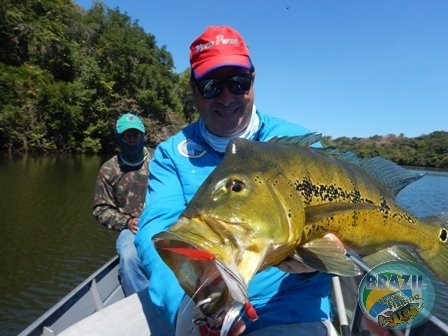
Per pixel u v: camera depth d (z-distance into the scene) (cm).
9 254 891
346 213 171
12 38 3014
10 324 613
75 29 3709
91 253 935
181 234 121
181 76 5447
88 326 256
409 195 2102
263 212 139
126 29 4122
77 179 1962
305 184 163
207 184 146
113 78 3766
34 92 3017
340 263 145
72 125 3266
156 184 237
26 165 2412
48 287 749
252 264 129
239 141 159
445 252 218
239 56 214
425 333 236
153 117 4000
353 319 291
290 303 192
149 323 260
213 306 121
